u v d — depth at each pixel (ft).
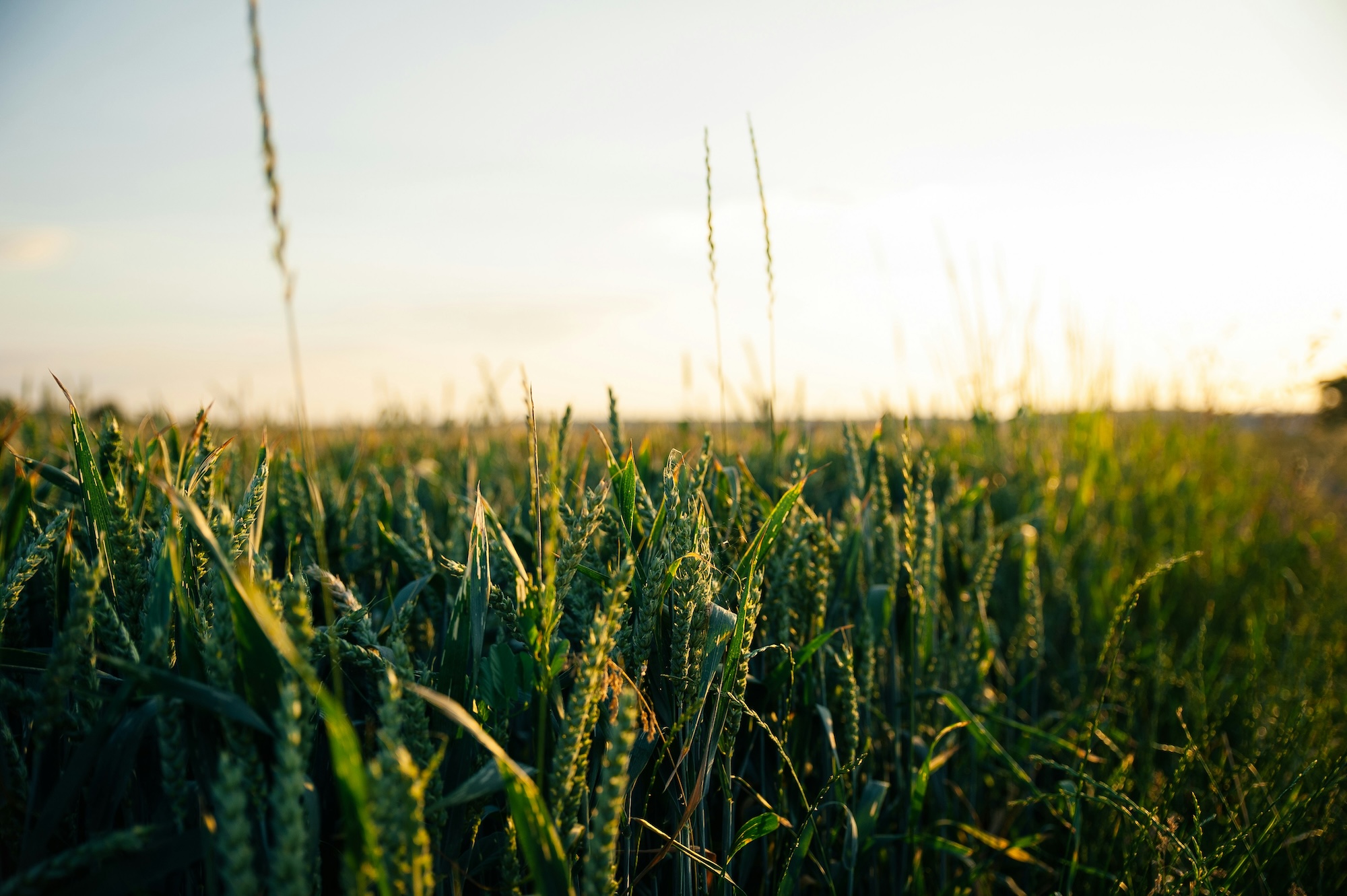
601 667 3.33
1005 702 8.30
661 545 4.54
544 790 3.58
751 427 10.06
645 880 4.81
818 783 6.59
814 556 5.95
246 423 8.02
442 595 5.68
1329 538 14.73
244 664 2.99
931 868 7.03
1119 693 8.20
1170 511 16.05
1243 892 5.95
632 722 3.01
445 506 9.90
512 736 4.91
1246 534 15.72
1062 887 6.17
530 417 3.64
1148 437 18.26
